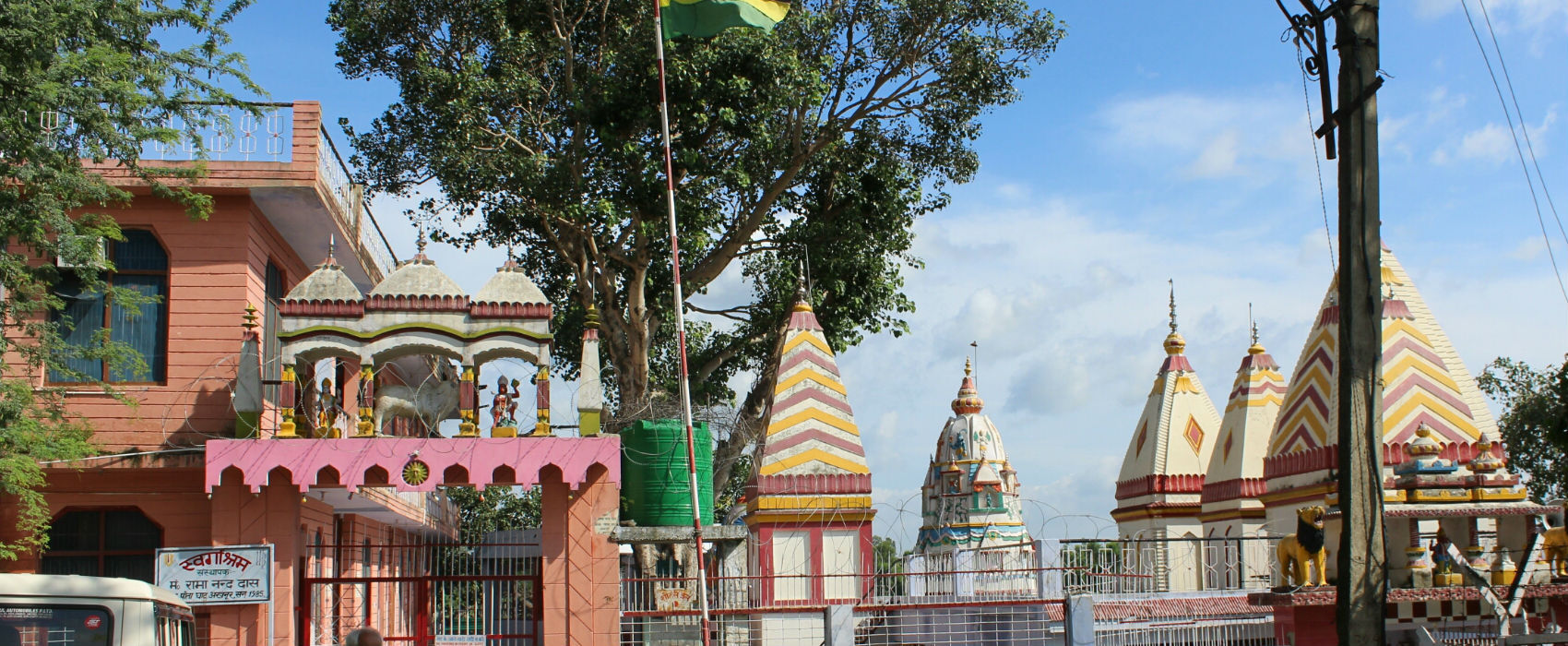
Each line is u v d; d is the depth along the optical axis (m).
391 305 16.44
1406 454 18.64
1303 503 19.59
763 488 18.94
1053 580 17.62
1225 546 21.22
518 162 22.19
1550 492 29.94
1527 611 17.28
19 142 14.04
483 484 15.98
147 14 15.11
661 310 25.94
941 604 17.38
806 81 22.47
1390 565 17.48
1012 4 24.03
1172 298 26.08
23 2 13.61
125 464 17.06
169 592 10.45
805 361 19.94
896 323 27.50
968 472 20.31
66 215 15.85
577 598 16.33
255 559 15.53
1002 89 24.95
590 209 22.20
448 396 16.84
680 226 23.31
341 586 21.52
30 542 16.77
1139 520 24.88
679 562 24.53
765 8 18.64
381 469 16.08
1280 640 17.41
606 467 16.58
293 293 16.34
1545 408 28.91
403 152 24.94
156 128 14.98
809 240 25.77
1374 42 10.53
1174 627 18.42
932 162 26.17
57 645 8.75
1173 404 25.02
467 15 24.03
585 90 23.47
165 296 17.86
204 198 15.51
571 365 29.14
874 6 24.05
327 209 18.67
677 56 22.16
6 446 14.23
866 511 19.03
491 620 17.02
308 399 19.14
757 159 23.78
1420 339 19.59
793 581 18.42
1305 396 20.09
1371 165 10.39
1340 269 10.42
